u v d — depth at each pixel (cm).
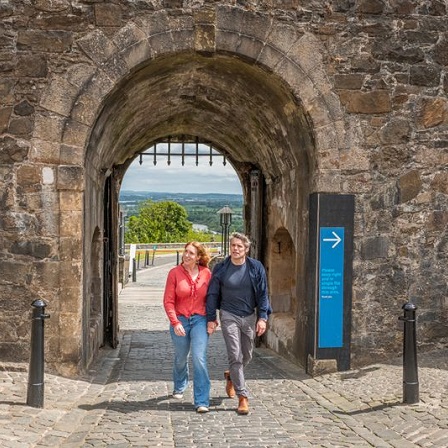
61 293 866
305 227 970
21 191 865
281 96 957
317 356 903
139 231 6706
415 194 931
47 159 866
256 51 899
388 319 925
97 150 1000
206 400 717
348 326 910
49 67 870
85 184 894
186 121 1377
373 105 920
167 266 3800
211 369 1004
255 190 1312
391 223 927
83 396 781
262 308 719
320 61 910
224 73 998
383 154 924
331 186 909
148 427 654
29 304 864
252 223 1331
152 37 881
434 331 940
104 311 1224
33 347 705
